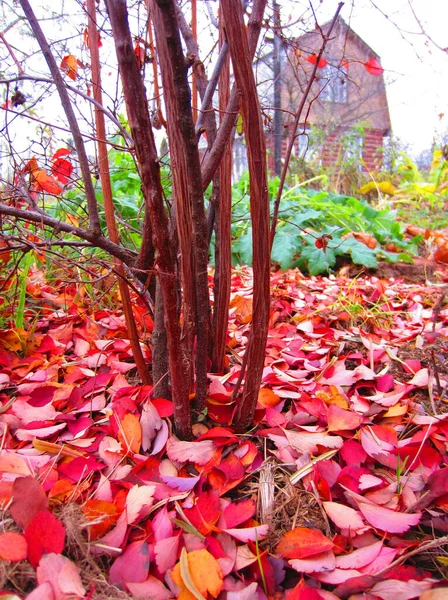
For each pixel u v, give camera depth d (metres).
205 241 0.69
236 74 0.57
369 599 0.51
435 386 0.99
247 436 0.78
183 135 0.59
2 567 0.48
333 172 4.80
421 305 1.69
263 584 0.52
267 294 0.69
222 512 0.62
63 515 0.56
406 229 3.36
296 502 0.66
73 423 0.81
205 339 0.75
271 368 1.02
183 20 0.83
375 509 0.62
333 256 2.39
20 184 0.88
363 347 1.20
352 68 4.88
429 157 6.36
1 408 0.85
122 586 0.51
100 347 1.12
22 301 1.13
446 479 0.62
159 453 0.73
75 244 0.76
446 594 0.48
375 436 0.79
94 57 0.77
